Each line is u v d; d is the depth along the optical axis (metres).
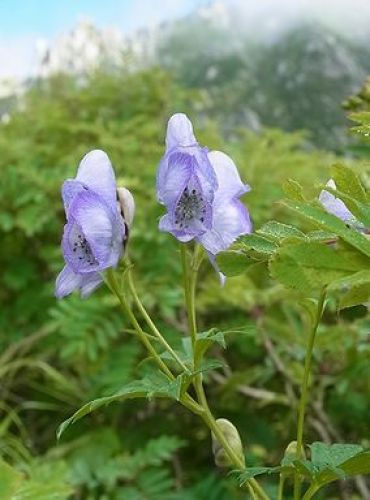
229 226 0.15
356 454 0.13
